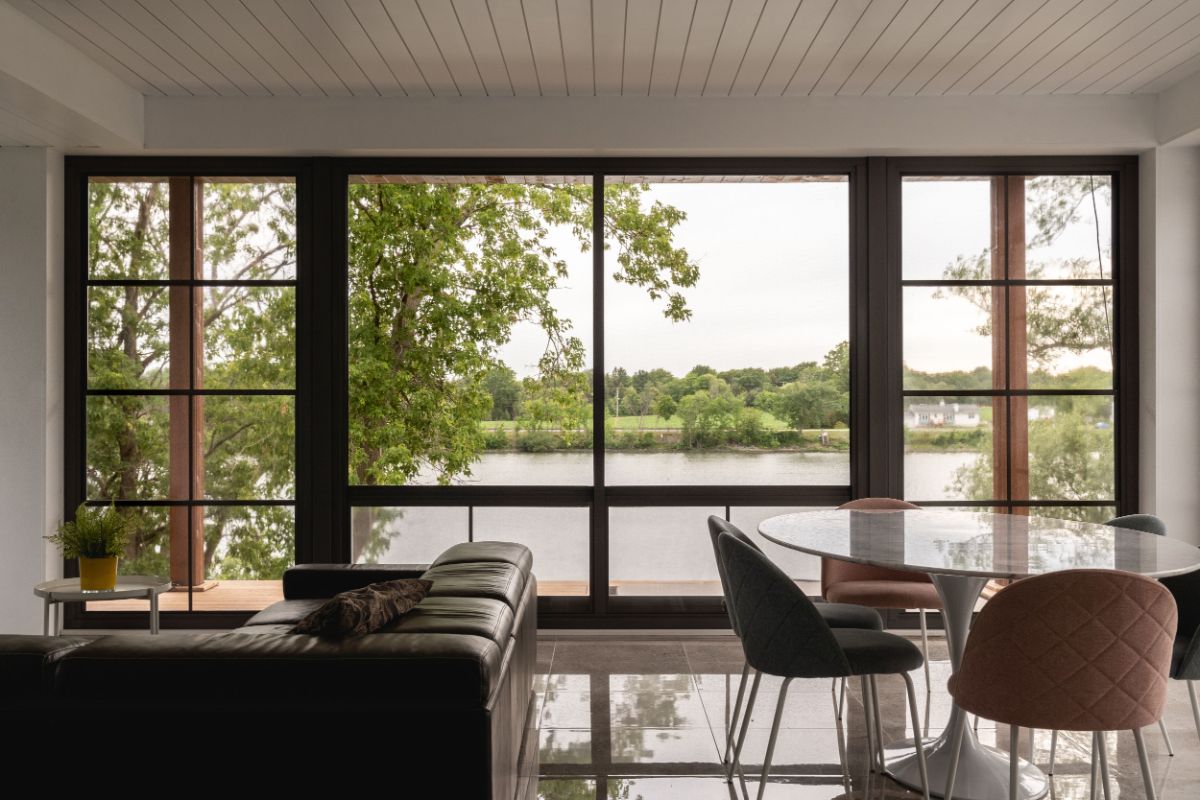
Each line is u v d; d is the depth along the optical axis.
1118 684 2.21
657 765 3.15
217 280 4.95
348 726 2.07
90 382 4.94
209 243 4.95
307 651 2.11
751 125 4.78
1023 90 4.68
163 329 4.96
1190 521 4.79
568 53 4.16
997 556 2.65
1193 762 3.17
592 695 3.92
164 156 4.90
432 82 4.54
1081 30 3.90
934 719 3.63
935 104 4.77
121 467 4.95
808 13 3.72
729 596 3.09
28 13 3.66
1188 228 4.76
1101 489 4.96
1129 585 2.17
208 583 4.94
